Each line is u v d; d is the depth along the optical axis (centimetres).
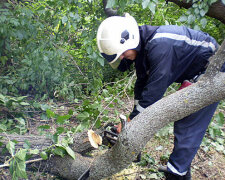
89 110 231
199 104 147
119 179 197
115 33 164
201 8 264
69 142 181
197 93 145
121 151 153
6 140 185
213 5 274
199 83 147
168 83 175
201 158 243
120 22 166
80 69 384
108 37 164
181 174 174
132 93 334
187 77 189
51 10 313
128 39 165
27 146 168
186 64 175
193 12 268
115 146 156
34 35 297
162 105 151
